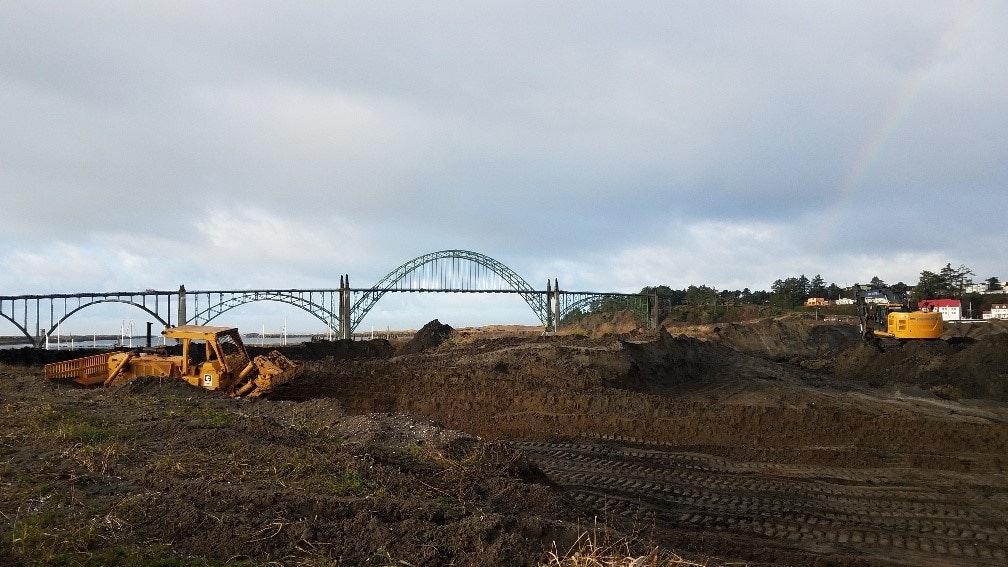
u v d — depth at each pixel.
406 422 12.07
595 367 23.70
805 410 17.17
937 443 15.55
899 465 14.12
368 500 7.46
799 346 53.75
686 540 9.28
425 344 46.06
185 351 18.23
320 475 8.51
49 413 11.53
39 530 6.29
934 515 11.02
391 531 6.68
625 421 17.25
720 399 23.41
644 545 7.18
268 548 6.28
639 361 25.89
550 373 22.39
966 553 9.37
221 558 6.09
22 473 8.08
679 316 108.56
